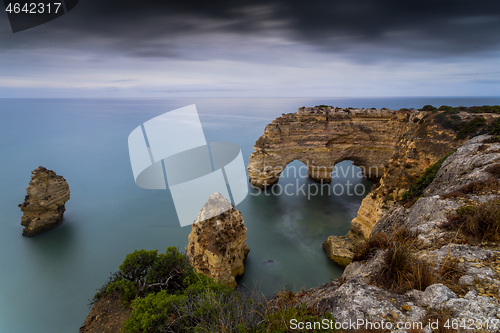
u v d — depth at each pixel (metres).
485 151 12.18
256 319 5.75
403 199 17.72
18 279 31.30
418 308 4.82
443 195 9.69
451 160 14.18
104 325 9.15
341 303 5.50
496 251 6.05
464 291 5.01
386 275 5.98
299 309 5.73
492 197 8.30
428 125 29.39
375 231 13.88
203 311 6.54
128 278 11.29
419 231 7.83
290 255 32.88
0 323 25.41
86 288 30.11
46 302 28.08
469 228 6.97
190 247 23.11
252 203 50.50
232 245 22.33
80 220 44.22
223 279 22.12
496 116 26.92
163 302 7.48
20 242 38.56
